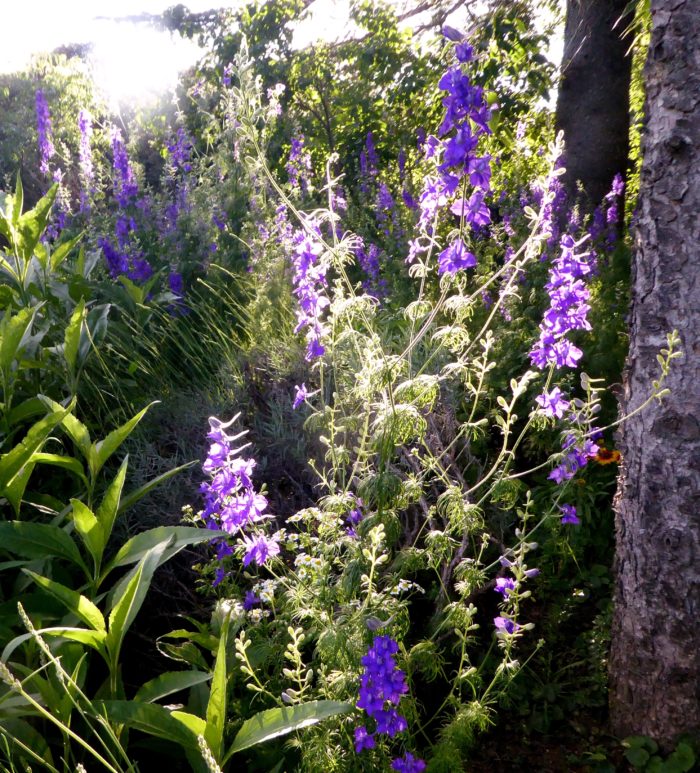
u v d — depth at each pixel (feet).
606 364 14.12
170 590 9.52
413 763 6.79
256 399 12.90
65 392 11.60
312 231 8.10
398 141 31.81
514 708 9.13
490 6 24.17
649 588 8.14
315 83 32.55
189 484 10.47
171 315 15.57
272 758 7.25
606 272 18.54
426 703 8.96
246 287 16.39
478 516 7.97
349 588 6.96
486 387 12.87
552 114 27.68
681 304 7.55
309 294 8.26
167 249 17.76
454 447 11.19
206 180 19.30
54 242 18.40
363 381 7.57
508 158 25.35
